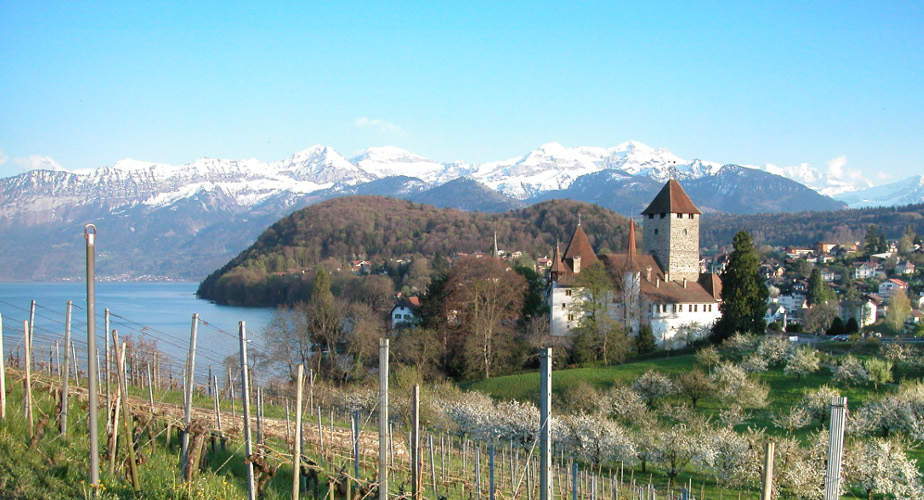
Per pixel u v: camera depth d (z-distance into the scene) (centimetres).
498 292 8494
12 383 3039
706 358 7381
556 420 4975
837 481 2102
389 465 2997
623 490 3941
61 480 2150
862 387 6250
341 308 8444
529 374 7838
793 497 4006
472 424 5234
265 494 2328
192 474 2280
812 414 5566
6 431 2481
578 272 9462
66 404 2517
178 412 3309
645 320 9712
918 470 4203
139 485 2155
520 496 3209
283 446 3061
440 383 7169
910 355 6744
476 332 8138
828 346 7662
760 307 8581
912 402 5097
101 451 2430
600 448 4588
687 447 4397
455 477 3262
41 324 10994
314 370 7575
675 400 6556
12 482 2052
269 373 7875
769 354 7194
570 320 9531
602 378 7312
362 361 7775
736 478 4069
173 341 9569
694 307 9938
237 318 14125
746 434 4825
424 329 8288
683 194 10588
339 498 2448
